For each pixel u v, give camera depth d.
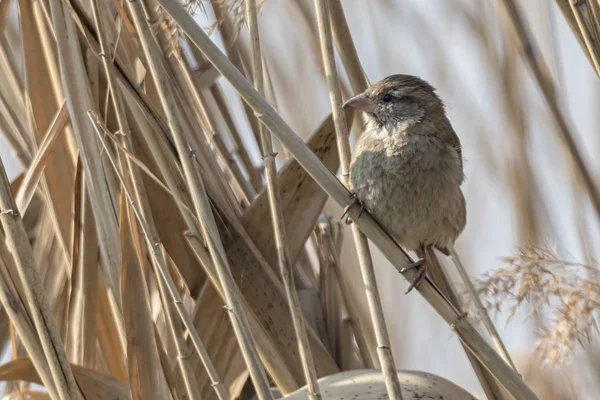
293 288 5.94
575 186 8.68
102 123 6.83
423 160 7.25
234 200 8.03
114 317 7.46
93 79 7.27
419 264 6.35
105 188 6.89
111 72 6.38
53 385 5.52
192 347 7.63
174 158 6.85
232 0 6.84
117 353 7.79
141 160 7.53
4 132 8.25
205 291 7.67
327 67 6.24
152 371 6.75
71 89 6.89
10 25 9.23
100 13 6.39
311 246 9.18
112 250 6.85
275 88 10.37
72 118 6.86
